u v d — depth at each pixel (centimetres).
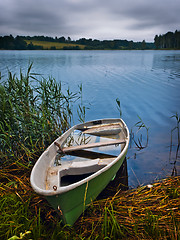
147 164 422
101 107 874
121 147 413
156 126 639
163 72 1811
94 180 263
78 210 264
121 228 253
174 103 875
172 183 335
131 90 1139
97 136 474
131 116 745
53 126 523
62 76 1647
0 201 269
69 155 378
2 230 232
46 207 296
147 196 305
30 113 443
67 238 234
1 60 3544
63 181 321
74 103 940
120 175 383
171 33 17212
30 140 445
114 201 296
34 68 2194
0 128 412
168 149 488
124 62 3097
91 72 1908
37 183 254
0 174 369
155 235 235
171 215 258
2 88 408
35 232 234
